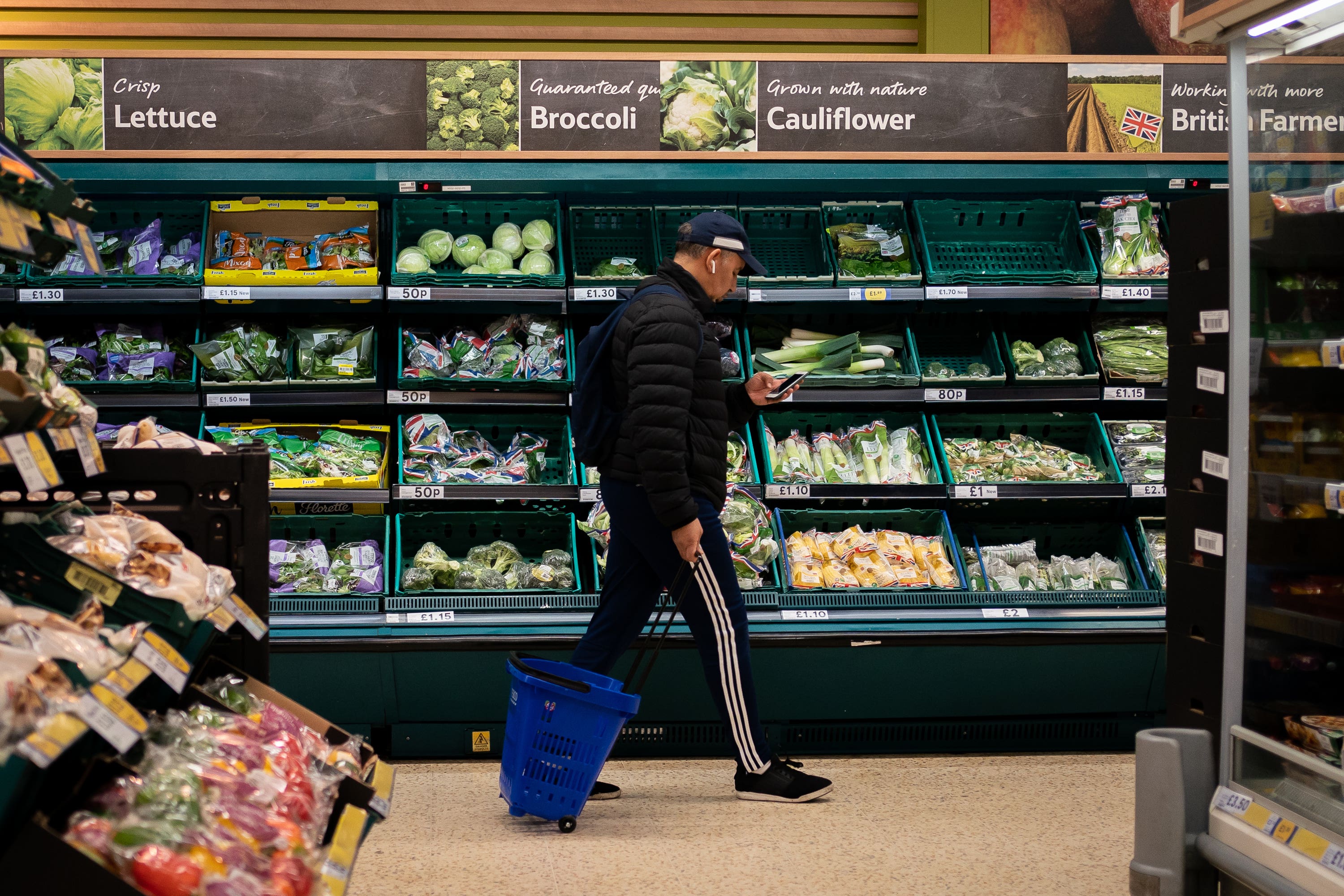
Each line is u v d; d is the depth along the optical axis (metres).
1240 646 2.32
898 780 3.49
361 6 4.83
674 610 3.15
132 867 1.37
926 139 4.02
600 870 2.71
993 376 4.20
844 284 4.07
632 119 3.94
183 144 3.82
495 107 3.90
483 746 3.70
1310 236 2.31
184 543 2.13
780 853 2.84
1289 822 2.13
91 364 3.97
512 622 3.64
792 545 4.00
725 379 4.14
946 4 5.07
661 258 4.13
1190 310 2.54
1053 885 2.63
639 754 3.74
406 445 4.05
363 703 3.64
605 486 3.14
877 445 4.18
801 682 3.70
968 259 4.30
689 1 4.99
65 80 3.79
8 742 1.22
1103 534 4.32
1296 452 2.34
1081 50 5.15
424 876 2.66
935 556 3.97
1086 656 3.76
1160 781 2.35
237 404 3.88
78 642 1.46
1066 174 4.06
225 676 2.06
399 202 4.14
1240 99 2.25
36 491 1.91
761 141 3.98
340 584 3.73
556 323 4.20
